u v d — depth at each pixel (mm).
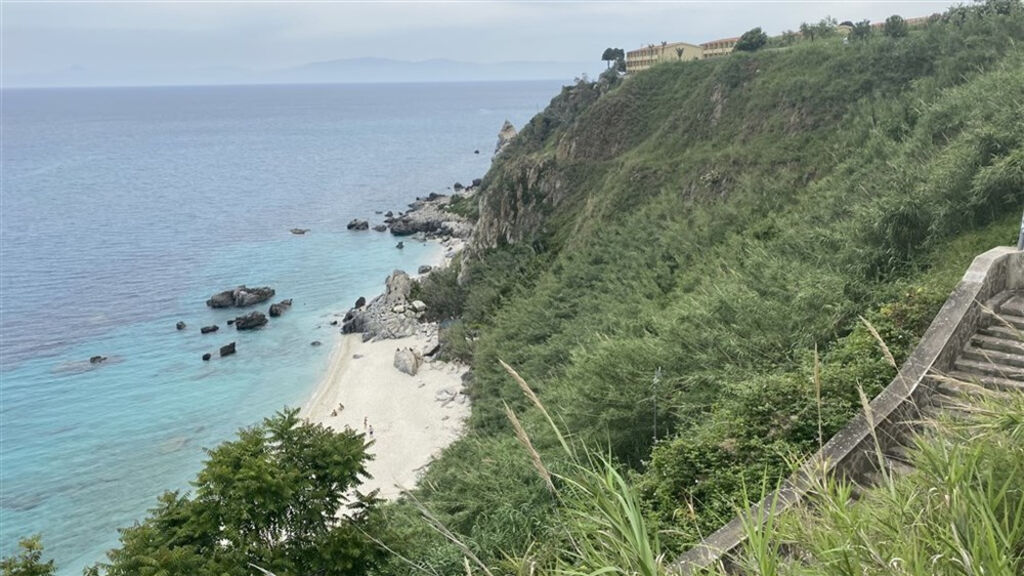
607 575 4578
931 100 34406
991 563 3926
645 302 30656
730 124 52375
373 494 19438
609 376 20516
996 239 18172
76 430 44156
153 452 41719
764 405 13422
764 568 4203
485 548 14594
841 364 13984
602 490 4977
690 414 17469
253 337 60312
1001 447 5859
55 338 59188
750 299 20750
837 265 21625
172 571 14812
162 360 55156
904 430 11094
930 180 21891
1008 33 39781
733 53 64500
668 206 44969
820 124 44500
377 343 57844
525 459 18578
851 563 4453
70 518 35250
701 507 11992
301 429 19422
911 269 19516
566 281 41688
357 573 17203
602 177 59625
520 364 36312
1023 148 19828
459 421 42750
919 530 4691
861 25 53188
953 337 12461
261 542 16859
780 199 37062
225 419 45906
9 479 38562
